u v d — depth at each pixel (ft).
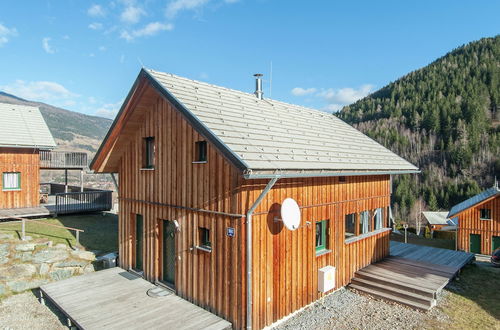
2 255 34.63
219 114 26.68
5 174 58.95
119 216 36.60
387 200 42.04
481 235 86.28
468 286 34.19
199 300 26.05
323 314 27.09
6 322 26.14
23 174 60.70
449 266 36.83
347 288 33.17
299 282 27.35
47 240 40.52
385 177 41.60
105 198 61.87
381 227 41.57
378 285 31.65
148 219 31.94
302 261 27.68
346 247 33.53
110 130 32.17
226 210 23.81
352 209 34.63
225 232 24.00
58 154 68.69
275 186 24.94
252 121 28.96
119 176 36.65
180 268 28.04
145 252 32.17
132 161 34.53
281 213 23.26
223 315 24.11
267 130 28.37
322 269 29.60
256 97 39.73
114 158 36.11
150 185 31.81
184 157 27.66
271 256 24.53
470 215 87.71
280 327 24.86
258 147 23.43
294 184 26.78
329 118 49.34
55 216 56.18
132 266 34.65
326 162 27.61
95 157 34.58
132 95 29.81
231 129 24.50
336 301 29.81
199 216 26.23
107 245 41.50
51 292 28.07
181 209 27.94
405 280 31.78
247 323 22.54
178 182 28.32
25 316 27.17
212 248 25.00
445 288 33.42
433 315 27.04
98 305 25.64
